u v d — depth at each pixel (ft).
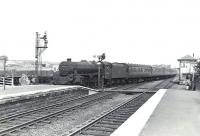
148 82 202.80
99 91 115.14
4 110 59.98
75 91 102.94
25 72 150.61
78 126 44.34
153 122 37.09
